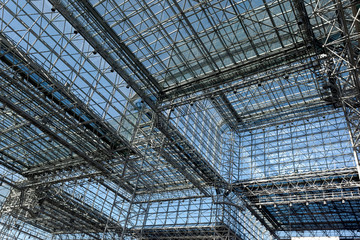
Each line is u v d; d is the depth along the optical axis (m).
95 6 23.86
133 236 43.12
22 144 34.50
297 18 22.41
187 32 24.86
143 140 31.88
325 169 34.88
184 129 35.28
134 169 33.97
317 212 43.06
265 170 38.53
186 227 39.53
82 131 30.42
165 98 30.27
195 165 37.38
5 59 23.77
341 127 36.50
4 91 26.62
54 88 25.75
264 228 47.91
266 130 41.56
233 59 26.41
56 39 25.12
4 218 42.59
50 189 39.81
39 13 23.75
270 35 24.72
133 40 25.92
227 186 38.12
